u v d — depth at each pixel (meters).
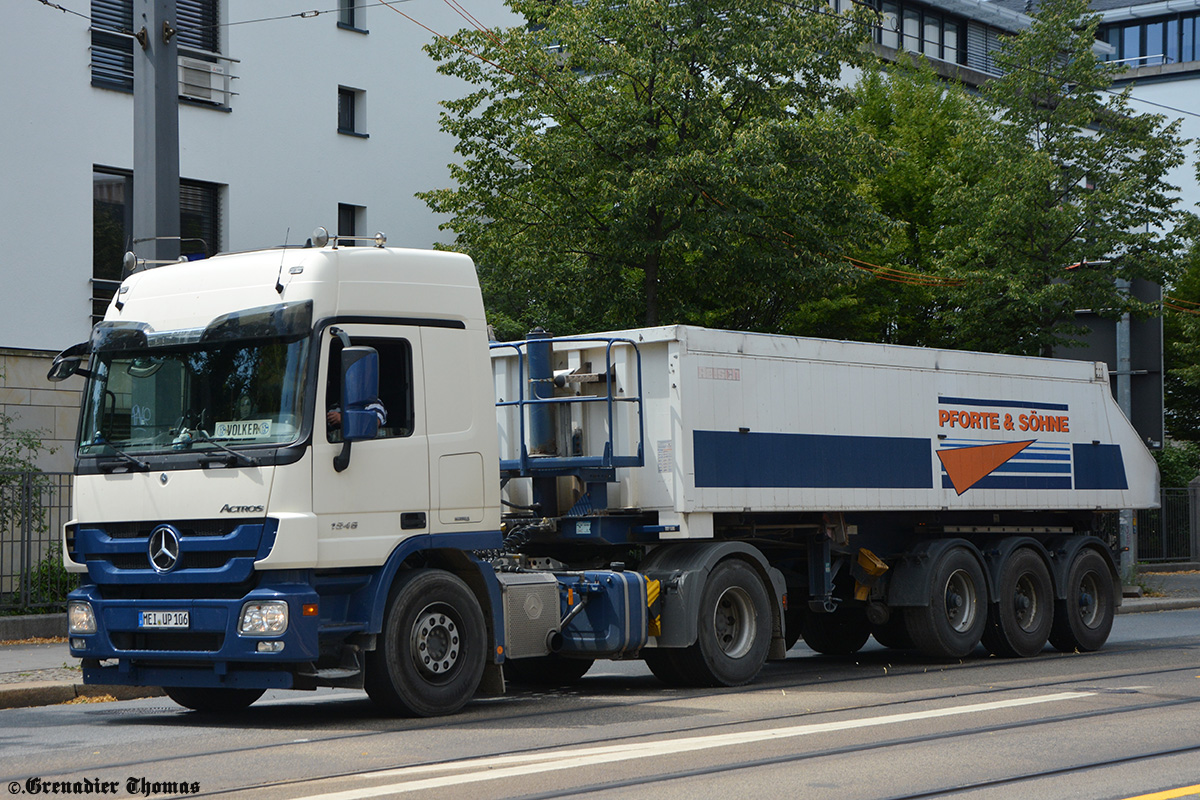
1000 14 47.16
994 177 26.06
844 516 13.78
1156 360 24.92
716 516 12.52
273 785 7.30
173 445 9.71
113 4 22.52
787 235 22.48
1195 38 58.91
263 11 24.61
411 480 9.92
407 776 7.53
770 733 9.11
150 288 10.22
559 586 11.66
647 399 12.21
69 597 10.05
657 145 21.50
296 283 9.62
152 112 13.52
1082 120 26.17
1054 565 16.08
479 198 22.97
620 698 11.45
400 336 10.00
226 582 9.33
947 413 14.72
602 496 12.22
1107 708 10.46
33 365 21.02
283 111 24.89
